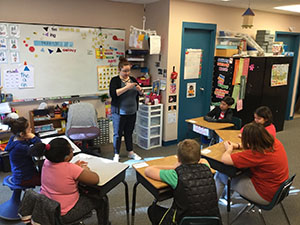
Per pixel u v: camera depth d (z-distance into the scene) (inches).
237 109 178.5
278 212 103.7
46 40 142.6
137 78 176.1
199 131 132.2
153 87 172.7
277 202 79.9
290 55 212.4
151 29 171.2
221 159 82.9
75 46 152.3
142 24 177.2
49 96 149.7
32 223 65.9
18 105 142.7
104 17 160.6
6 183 90.2
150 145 168.6
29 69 140.7
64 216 68.3
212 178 65.1
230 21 184.1
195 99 184.1
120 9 165.6
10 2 130.8
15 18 133.6
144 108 162.1
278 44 205.5
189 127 138.6
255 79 183.8
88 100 165.3
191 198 62.0
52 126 149.0
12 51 134.4
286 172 81.4
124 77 134.2
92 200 75.2
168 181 67.0
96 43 159.3
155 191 72.4
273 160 78.8
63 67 150.9
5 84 135.8
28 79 141.5
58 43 146.6
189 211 62.1
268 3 166.6
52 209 61.9
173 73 163.6
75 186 70.8
